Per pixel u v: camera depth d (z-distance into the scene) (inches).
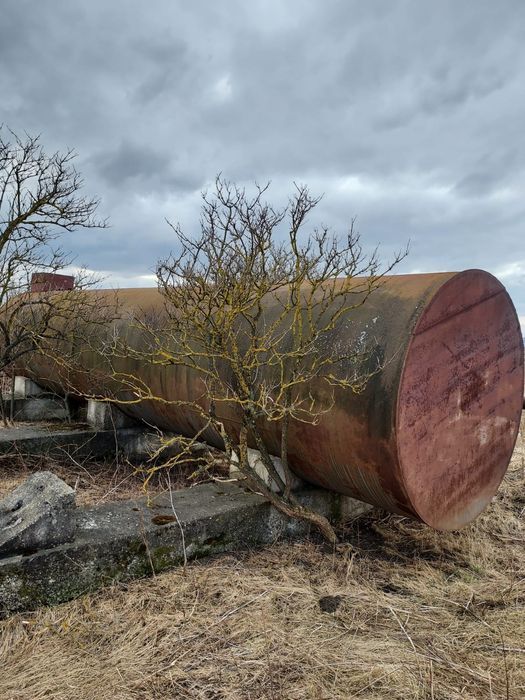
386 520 185.6
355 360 138.9
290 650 114.7
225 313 145.9
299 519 169.3
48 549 127.5
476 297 145.6
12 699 98.5
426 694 102.0
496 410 157.6
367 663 110.8
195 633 119.0
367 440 136.0
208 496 168.2
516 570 157.3
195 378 184.4
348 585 143.1
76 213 247.6
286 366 156.1
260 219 143.2
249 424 153.5
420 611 132.8
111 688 101.7
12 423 262.1
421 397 134.8
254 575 145.0
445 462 143.8
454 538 175.0
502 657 114.5
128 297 253.9
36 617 122.0
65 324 257.6
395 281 152.3
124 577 137.9
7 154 237.1
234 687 103.0
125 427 252.5
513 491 223.5
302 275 142.3
